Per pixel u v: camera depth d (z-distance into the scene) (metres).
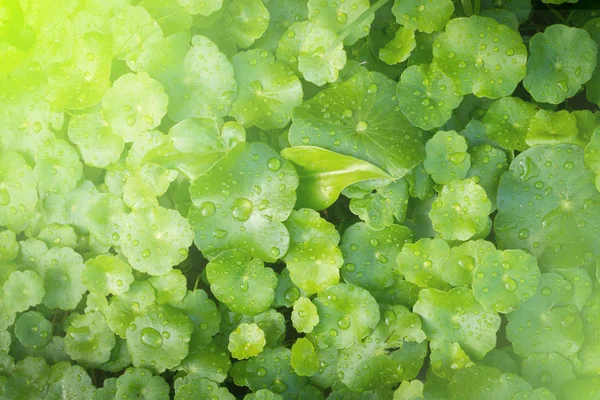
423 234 0.46
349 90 0.46
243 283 0.45
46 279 0.48
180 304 0.47
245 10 0.47
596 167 0.44
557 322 0.44
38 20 0.47
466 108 0.47
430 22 0.46
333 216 0.49
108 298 0.48
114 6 0.46
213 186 0.45
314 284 0.45
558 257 0.44
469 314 0.45
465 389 0.45
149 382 0.46
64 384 0.47
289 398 0.46
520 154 0.45
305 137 0.45
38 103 0.47
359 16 0.46
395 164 0.45
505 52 0.45
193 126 0.45
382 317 0.46
